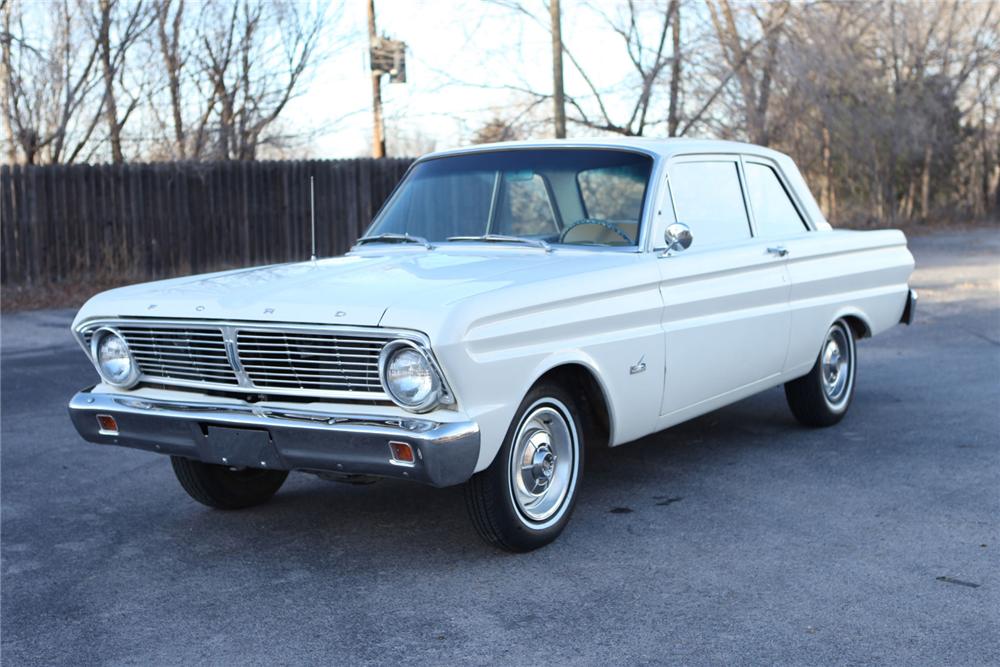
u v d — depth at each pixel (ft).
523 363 13.70
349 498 17.75
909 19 97.19
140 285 16.21
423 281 14.15
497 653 11.41
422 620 12.39
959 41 108.88
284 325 13.29
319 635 12.06
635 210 16.89
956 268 60.44
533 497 14.64
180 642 11.98
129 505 17.70
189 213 57.16
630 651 11.34
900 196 113.29
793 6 61.11
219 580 13.99
